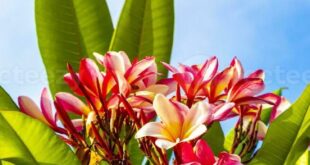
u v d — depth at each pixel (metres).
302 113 0.75
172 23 0.98
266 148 0.76
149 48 0.96
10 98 0.80
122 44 0.96
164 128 0.66
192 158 0.64
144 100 0.71
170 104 0.66
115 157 0.70
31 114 0.75
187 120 0.66
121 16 0.96
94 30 0.99
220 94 0.75
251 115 0.78
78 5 0.98
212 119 0.66
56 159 0.70
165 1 0.97
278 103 0.79
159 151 0.67
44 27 0.97
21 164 0.70
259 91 0.74
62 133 0.75
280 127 0.75
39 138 0.70
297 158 0.76
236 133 0.75
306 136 0.76
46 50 0.97
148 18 0.97
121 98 0.69
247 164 0.76
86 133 0.72
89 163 0.71
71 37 0.98
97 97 0.72
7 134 0.69
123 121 0.71
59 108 0.72
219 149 0.91
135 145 0.87
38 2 0.97
